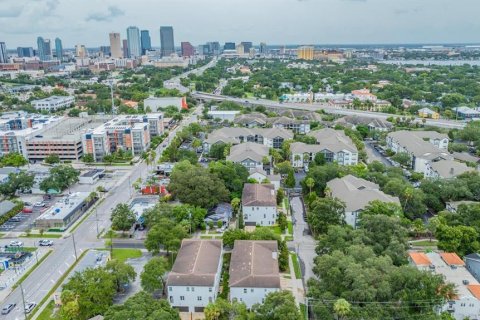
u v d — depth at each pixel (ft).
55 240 583.58
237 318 365.40
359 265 406.41
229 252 532.32
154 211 587.68
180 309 430.61
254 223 618.85
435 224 542.98
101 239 582.35
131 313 358.02
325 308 379.14
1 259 522.88
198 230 598.75
